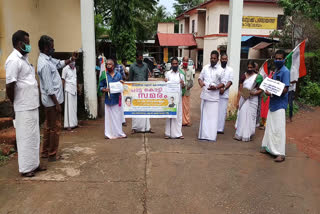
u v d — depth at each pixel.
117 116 5.99
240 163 4.76
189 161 4.79
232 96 7.93
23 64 3.80
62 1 9.18
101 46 20.25
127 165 4.55
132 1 16.84
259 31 22.17
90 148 5.35
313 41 12.00
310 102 10.43
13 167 4.42
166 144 5.71
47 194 3.60
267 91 4.88
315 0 12.17
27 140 3.96
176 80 5.96
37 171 4.27
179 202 3.49
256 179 4.15
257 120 7.21
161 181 4.02
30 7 7.39
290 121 8.02
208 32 24.33
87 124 7.25
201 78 6.06
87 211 3.26
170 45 27.23
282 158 4.89
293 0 12.85
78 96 7.59
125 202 3.46
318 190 3.85
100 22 18.19
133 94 5.89
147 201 3.49
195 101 10.97
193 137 6.30
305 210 3.36
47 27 8.44
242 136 6.07
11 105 5.73
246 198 3.62
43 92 4.39
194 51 30.02
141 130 6.57
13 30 6.61
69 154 5.01
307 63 10.69
